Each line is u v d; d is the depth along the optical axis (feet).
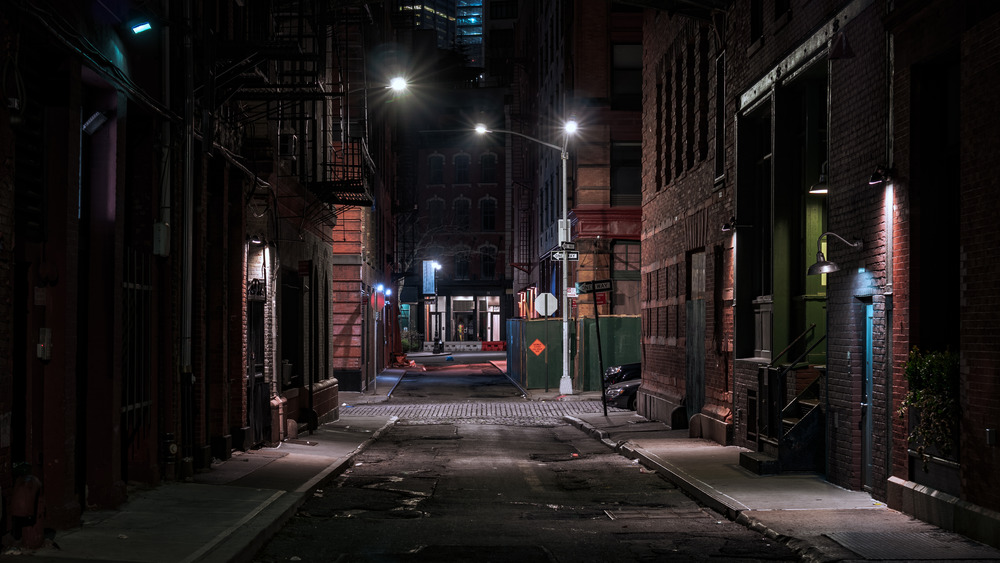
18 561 25.57
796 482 43.09
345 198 80.07
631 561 28.07
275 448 58.08
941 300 34.71
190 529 30.60
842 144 41.98
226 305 50.60
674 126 76.69
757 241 57.31
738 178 57.41
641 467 53.06
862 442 40.22
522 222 220.23
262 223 57.00
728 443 58.70
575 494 43.45
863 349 40.16
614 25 128.47
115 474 35.14
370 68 139.54
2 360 26.25
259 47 48.60
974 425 30.35
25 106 28.91
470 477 49.34
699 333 67.62
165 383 41.91
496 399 112.27
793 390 49.85
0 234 25.93
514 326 144.97
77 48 30.71
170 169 41.24
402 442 68.74
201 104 45.55
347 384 119.96
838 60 42.55
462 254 282.36
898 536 30.55
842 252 41.73
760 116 56.65
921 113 35.01
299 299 71.72
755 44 54.34
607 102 128.26
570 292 111.55
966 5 31.24
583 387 116.98
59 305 30.40
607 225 128.26
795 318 51.55
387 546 30.35
